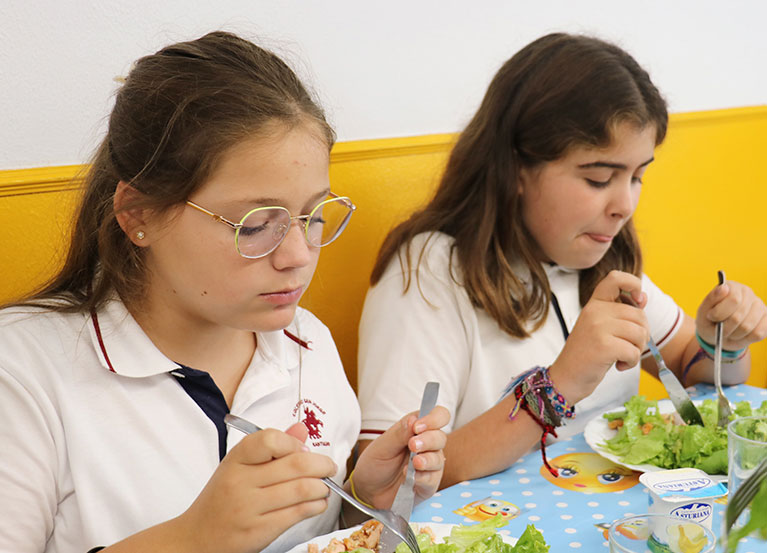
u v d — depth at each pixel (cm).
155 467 103
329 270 184
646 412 131
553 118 146
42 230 147
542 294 156
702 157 264
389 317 153
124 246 104
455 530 99
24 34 144
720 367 155
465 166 162
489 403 154
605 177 146
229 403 113
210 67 95
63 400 100
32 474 97
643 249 254
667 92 254
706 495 97
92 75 152
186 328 107
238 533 83
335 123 186
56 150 151
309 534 116
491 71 213
